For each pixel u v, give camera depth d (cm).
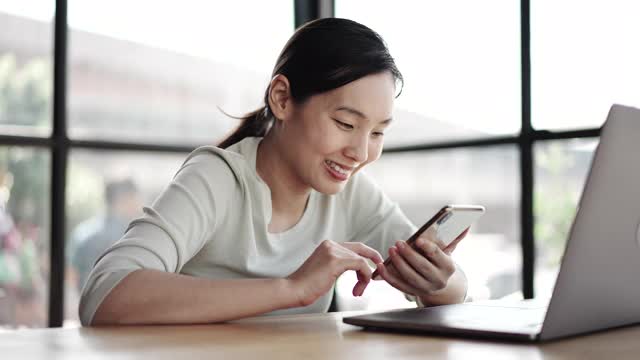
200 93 260
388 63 132
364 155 131
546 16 209
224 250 140
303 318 109
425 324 88
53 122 229
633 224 83
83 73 237
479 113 227
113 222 240
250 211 140
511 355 73
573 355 74
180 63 256
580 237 77
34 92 229
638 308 90
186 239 124
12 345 81
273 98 138
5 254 228
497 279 222
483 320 91
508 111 218
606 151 78
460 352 75
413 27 247
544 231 210
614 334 87
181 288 102
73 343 82
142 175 244
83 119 237
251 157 144
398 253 121
